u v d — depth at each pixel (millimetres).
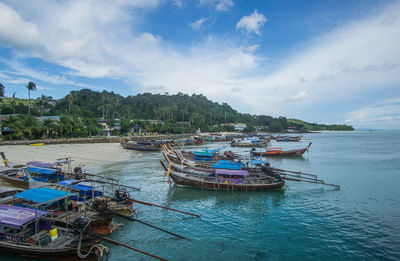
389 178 40812
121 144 81250
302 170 48219
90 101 170625
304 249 18234
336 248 18391
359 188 34656
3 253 16156
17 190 22984
